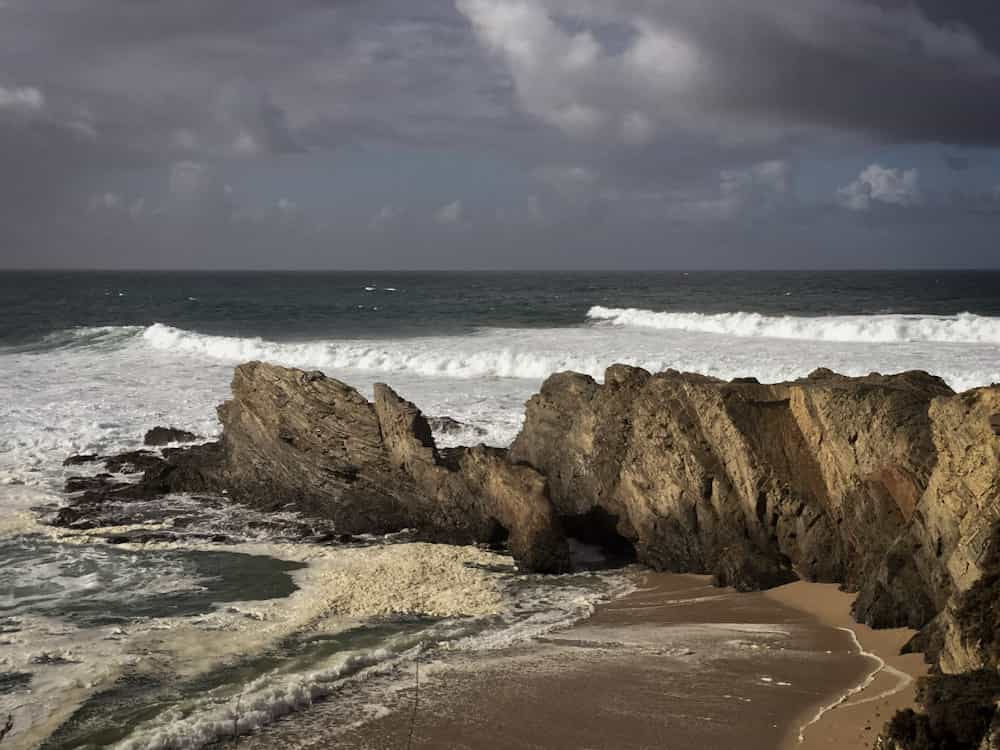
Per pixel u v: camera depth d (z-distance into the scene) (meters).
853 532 17.59
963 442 13.85
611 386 23.58
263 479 26.23
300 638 15.94
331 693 13.47
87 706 13.23
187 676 14.23
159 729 12.17
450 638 15.94
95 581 19.27
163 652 15.25
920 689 11.09
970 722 10.05
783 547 18.91
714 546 19.64
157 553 21.34
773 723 11.98
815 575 18.22
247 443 27.03
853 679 13.23
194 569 20.14
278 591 18.66
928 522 14.95
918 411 17.69
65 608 17.59
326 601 17.81
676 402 20.98
